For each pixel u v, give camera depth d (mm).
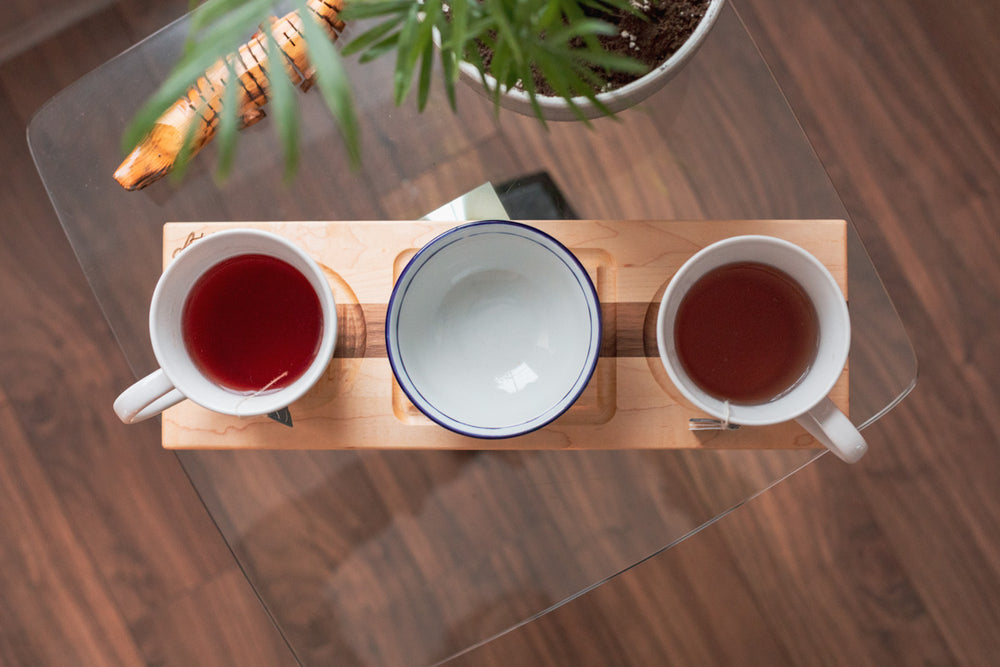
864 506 1331
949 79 1325
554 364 788
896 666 1324
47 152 885
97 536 1358
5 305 1353
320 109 876
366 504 897
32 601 1363
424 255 727
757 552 1332
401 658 902
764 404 691
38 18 1279
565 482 890
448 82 519
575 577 897
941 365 1336
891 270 1342
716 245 660
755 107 861
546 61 520
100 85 885
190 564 1360
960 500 1325
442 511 900
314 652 894
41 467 1359
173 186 872
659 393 785
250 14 402
